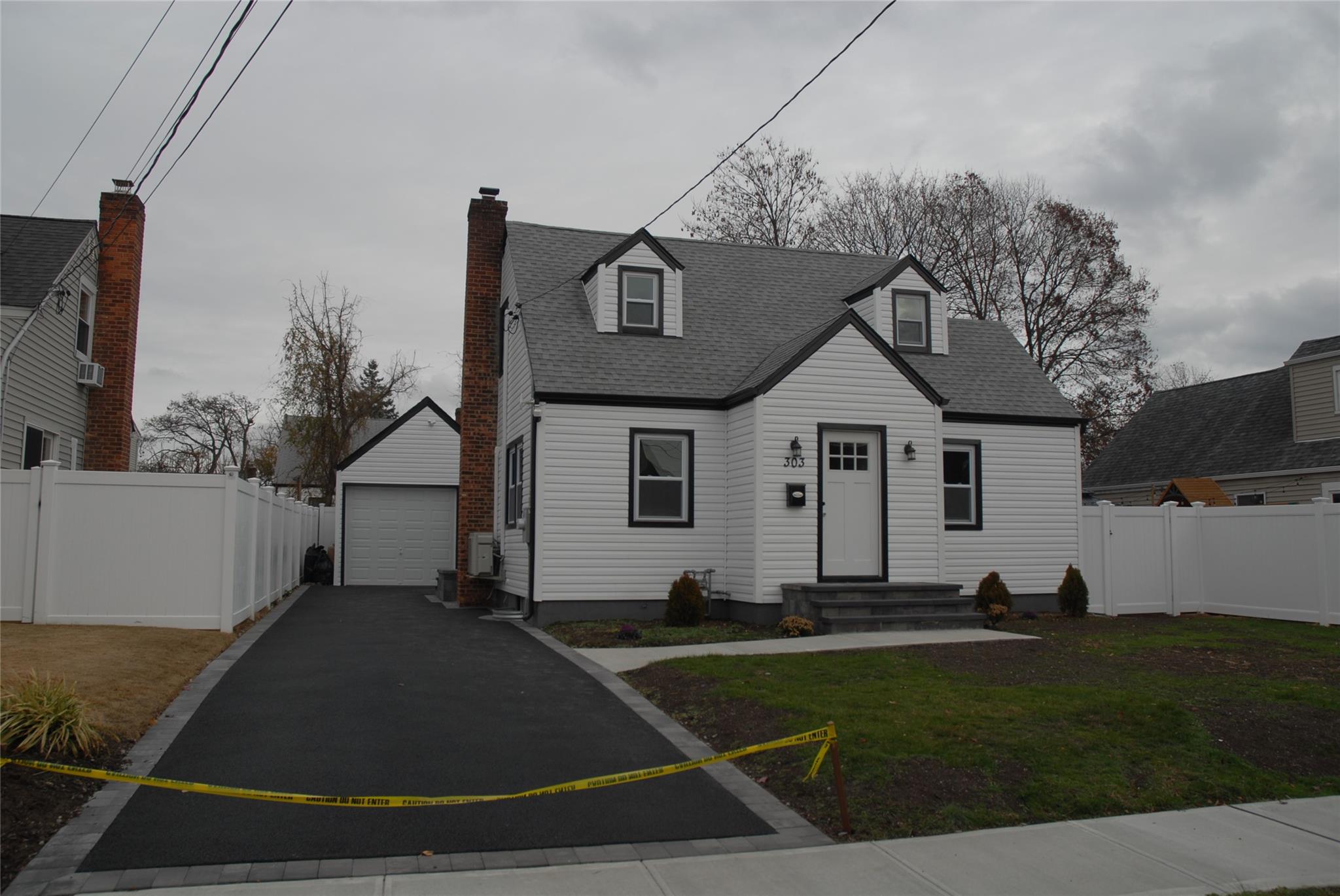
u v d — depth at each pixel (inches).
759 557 574.6
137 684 338.6
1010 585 689.6
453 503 993.5
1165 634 544.7
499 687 389.4
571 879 204.4
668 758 297.1
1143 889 208.7
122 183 741.9
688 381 629.6
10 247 651.5
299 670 406.3
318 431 1333.7
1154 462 1205.7
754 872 212.1
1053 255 1422.2
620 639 512.7
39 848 206.2
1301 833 243.6
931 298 743.1
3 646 374.9
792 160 1412.4
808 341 602.2
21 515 456.1
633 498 608.4
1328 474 957.2
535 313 660.1
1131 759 287.1
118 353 730.2
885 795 258.5
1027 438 706.8
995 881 211.2
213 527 476.4
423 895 191.9
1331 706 339.9
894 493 601.6
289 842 215.8
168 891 187.6
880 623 535.2
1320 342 1007.0
